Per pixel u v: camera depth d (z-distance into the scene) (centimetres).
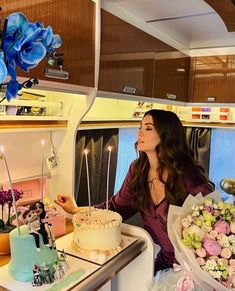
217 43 219
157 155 146
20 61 60
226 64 222
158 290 122
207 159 284
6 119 113
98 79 129
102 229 111
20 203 129
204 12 155
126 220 178
